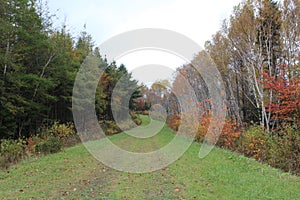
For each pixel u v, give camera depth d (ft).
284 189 15.98
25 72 43.37
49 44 45.06
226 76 54.24
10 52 37.73
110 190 16.26
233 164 24.07
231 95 52.01
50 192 15.93
